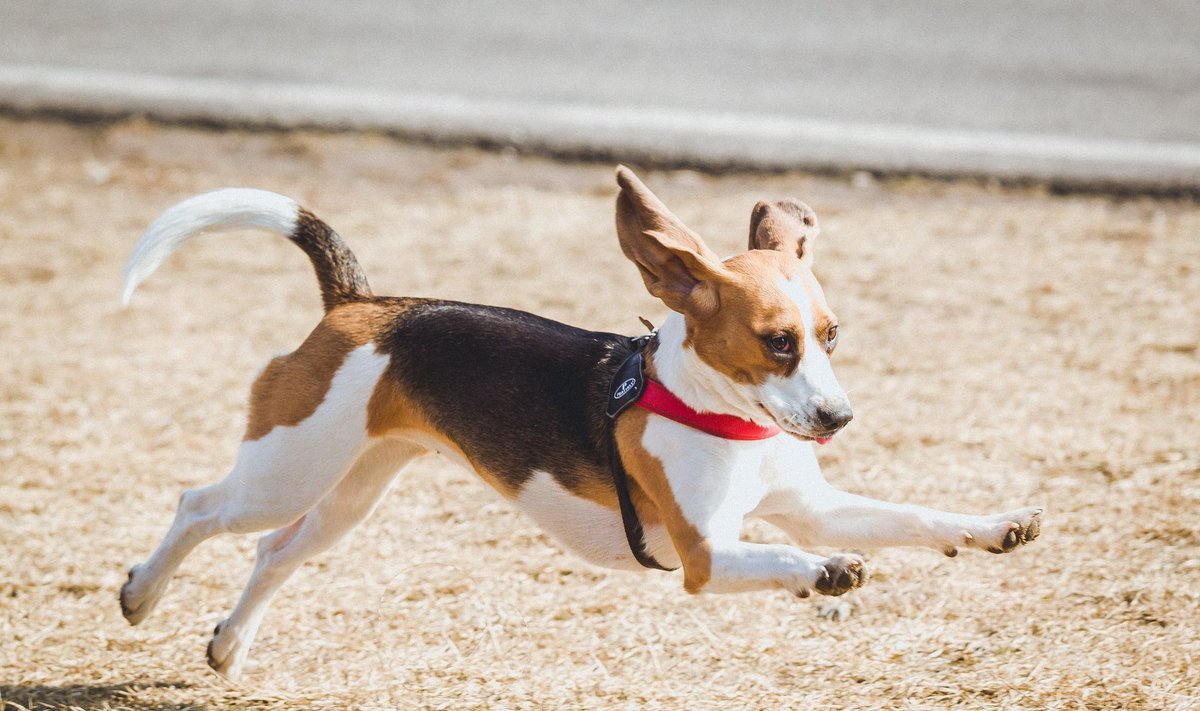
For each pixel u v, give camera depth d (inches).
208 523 271.0
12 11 783.7
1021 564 306.8
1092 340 429.7
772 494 241.8
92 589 315.3
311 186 576.4
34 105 644.7
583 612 300.8
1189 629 274.4
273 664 287.6
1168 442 361.1
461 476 363.6
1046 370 410.0
